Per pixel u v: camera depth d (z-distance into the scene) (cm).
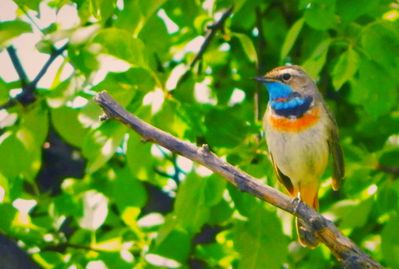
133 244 1409
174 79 1212
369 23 1246
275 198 1016
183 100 1277
